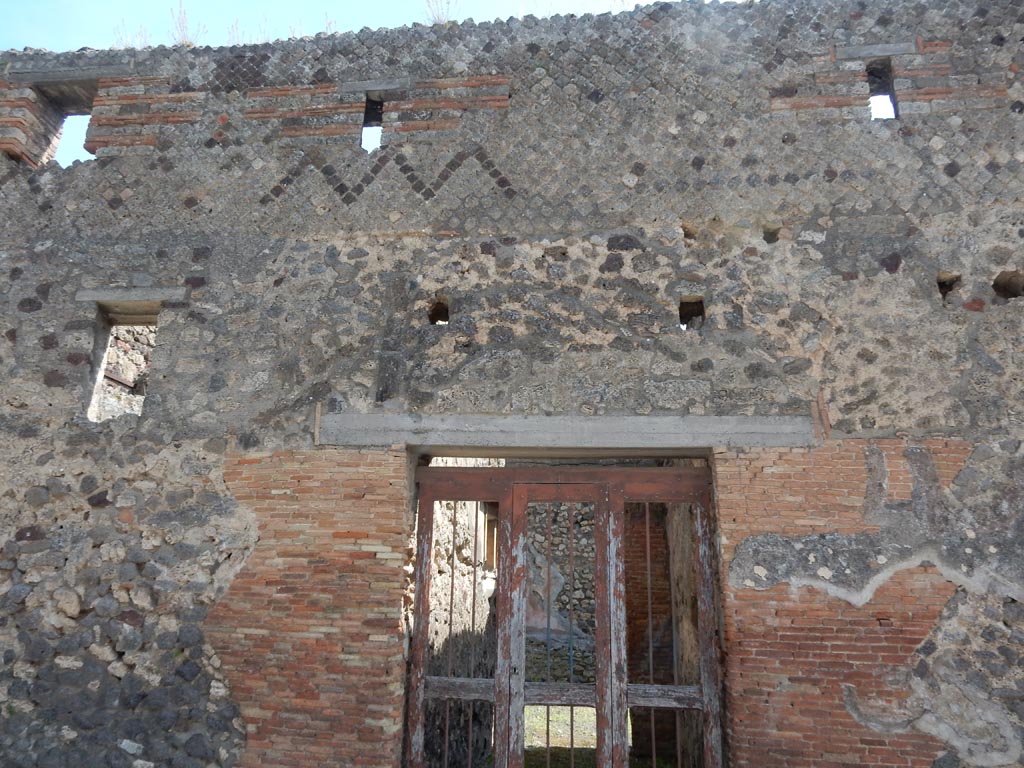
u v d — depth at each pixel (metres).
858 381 5.36
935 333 5.41
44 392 5.91
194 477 5.59
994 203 5.65
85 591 5.43
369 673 5.07
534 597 11.97
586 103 6.24
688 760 7.48
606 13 6.50
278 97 6.56
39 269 6.23
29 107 6.73
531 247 5.91
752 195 5.86
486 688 5.44
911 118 5.89
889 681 4.76
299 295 5.96
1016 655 4.75
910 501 5.07
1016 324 5.37
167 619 5.32
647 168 6.02
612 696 5.28
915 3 6.17
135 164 6.47
